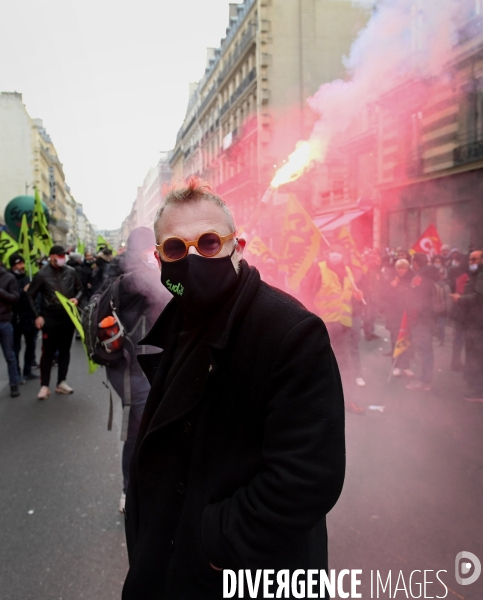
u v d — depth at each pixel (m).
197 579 1.15
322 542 1.30
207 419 1.16
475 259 5.58
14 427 4.59
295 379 1.06
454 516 2.78
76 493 3.24
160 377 1.33
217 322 1.18
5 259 9.13
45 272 5.45
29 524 2.86
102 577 2.38
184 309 1.23
